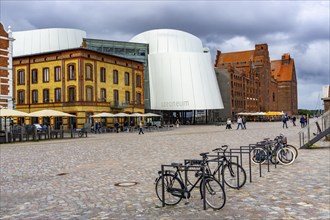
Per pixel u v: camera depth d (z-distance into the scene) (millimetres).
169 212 7938
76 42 78438
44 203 9234
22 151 23516
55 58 55844
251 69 137125
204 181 8031
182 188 8328
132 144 27453
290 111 186125
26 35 76062
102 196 9758
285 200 8648
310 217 7219
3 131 34781
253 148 13258
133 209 8328
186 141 29703
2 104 39344
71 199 9539
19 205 9117
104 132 51812
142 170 14031
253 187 10227
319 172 12383
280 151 14430
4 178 13172
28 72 58000
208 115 106375
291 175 11977
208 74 91875
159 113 87938
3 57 39719
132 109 65750
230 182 10195
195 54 89875
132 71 66500
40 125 51344
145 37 90438
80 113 53406
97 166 15570
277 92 184625
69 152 22125
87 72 54938
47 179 12719
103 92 58625
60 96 55188
